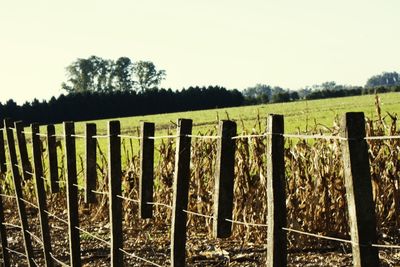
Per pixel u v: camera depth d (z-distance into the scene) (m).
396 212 9.16
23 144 8.33
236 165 9.52
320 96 87.38
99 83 133.88
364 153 2.99
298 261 7.98
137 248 9.45
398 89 81.94
